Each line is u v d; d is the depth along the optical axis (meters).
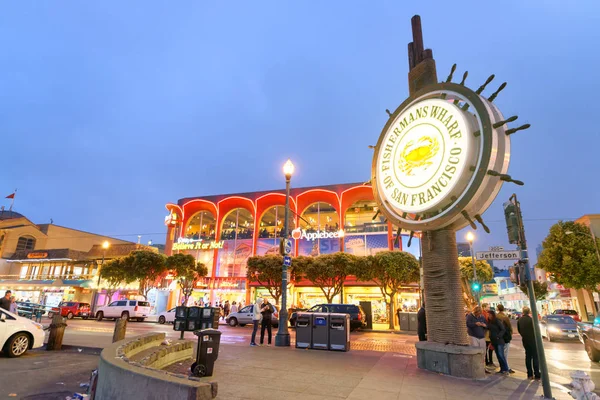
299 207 40.50
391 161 10.41
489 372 9.26
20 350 10.06
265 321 13.64
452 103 9.17
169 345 8.74
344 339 12.14
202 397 3.24
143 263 34.78
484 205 8.46
